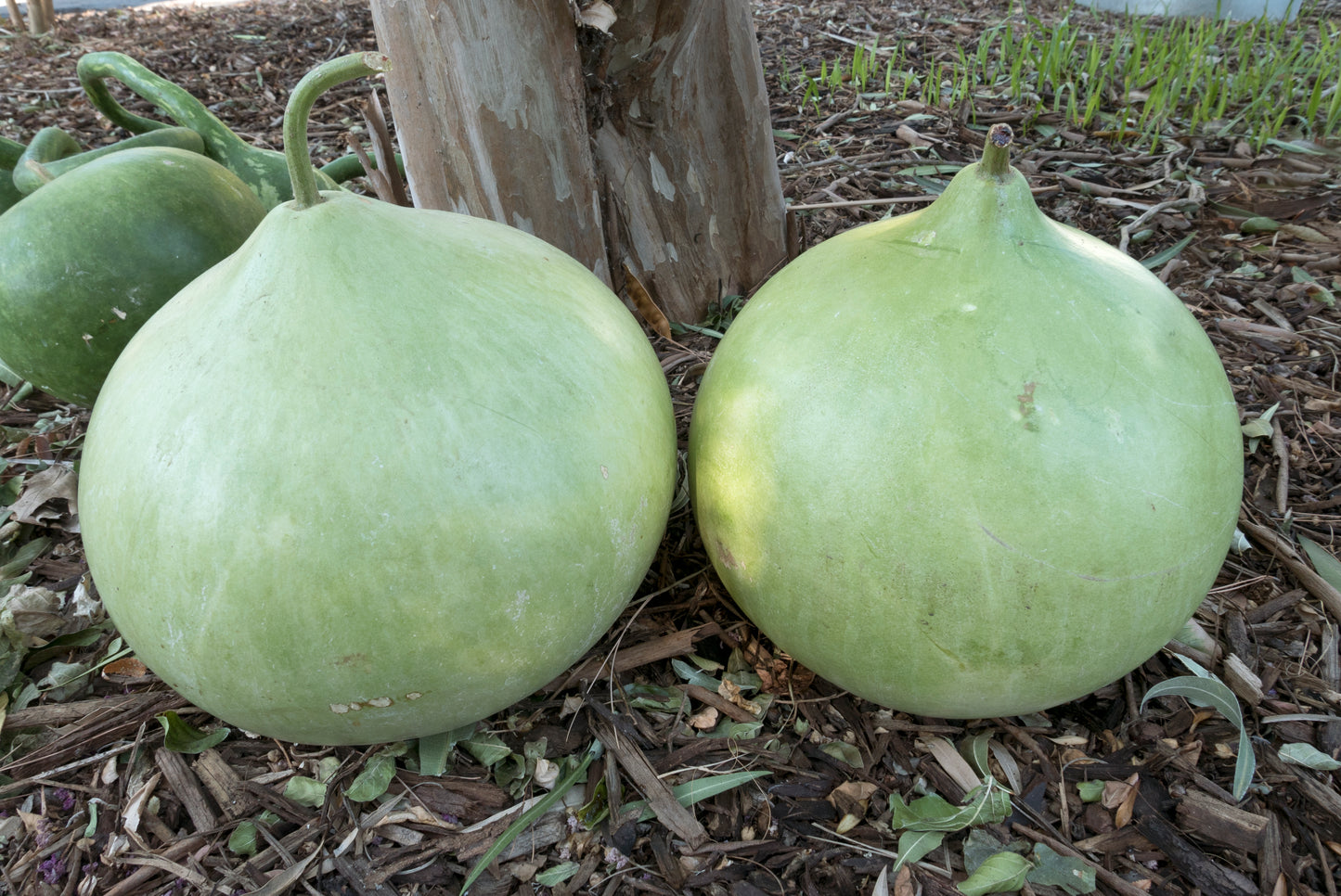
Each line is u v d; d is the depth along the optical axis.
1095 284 1.35
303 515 1.19
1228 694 1.57
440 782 1.60
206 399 1.24
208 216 2.27
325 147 4.18
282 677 1.27
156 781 1.63
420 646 1.27
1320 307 2.79
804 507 1.32
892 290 1.36
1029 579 1.25
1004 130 1.35
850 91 4.36
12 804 1.62
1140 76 4.23
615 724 1.66
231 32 6.10
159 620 1.27
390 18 2.12
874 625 1.34
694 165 2.58
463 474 1.23
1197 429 1.31
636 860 1.49
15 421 2.65
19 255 2.13
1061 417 1.24
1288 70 4.23
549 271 1.49
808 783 1.59
